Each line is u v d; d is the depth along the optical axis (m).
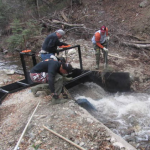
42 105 3.89
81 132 3.02
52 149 2.70
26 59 9.00
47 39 4.66
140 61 6.51
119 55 7.11
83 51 7.91
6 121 3.49
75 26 10.13
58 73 3.90
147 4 9.11
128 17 9.21
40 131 3.08
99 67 6.17
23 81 5.20
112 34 8.49
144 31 8.05
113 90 5.68
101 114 4.47
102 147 2.70
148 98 5.02
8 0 13.14
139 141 3.41
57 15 11.71
